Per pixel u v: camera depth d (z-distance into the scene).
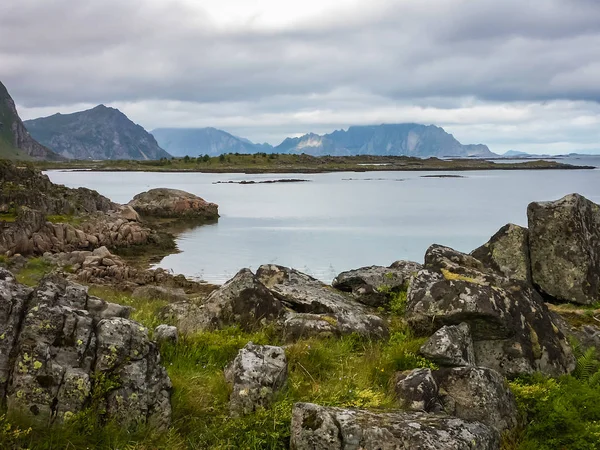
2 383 6.44
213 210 67.00
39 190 51.47
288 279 13.98
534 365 9.42
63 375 6.52
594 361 9.84
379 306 13.90
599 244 16.22
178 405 7.25
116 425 6.55
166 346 9.20
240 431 6.88
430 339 9.07
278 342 10.52
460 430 6.58
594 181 150.00
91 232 43.62
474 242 46.25
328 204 83.38
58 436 6.13
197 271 34.88
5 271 7.90
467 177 176.50
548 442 7.48
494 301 9.64
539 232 15.79
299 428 6.59
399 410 7.16
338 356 9.59
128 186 126.88
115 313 7.94
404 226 57.09
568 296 15.09
